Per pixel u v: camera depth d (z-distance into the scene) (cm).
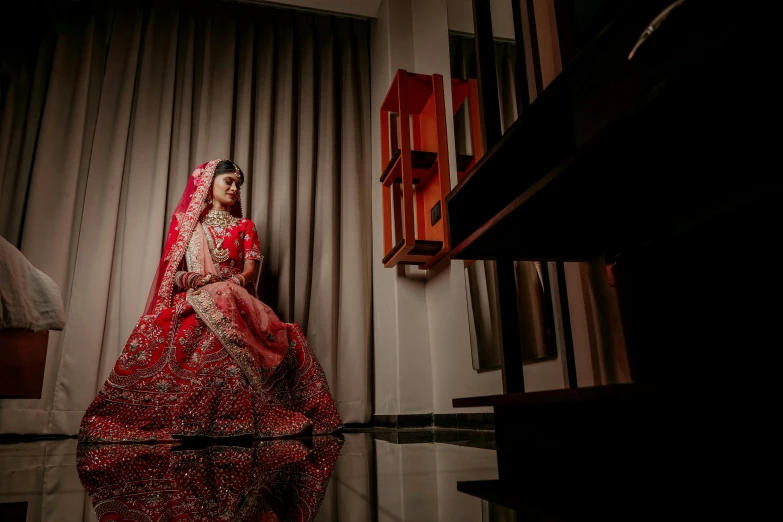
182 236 195
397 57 262
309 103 273
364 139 278
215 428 144
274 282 247
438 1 242
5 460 105
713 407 62
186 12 270
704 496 53
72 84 246
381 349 245
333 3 283
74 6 255
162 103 253
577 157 64
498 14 166
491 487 65
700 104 61
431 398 232
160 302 182
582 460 79
